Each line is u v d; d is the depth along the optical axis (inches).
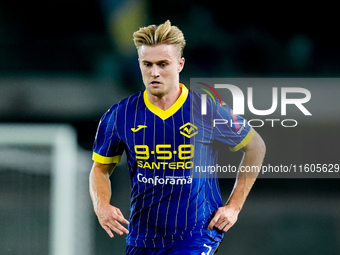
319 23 1843.0
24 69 1812.3
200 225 464.8
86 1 1834.4
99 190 489.4
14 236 768.9
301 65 1833.2
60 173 789.9
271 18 1843.0
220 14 1833.2
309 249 974.4
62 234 788.0
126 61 1800.0
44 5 1843.0
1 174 773.3
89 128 1549.0
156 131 471.2
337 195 1408.7
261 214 1226.0
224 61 1817.2
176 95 475.5
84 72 1813.5
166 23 457.7
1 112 1731.1
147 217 469.1
